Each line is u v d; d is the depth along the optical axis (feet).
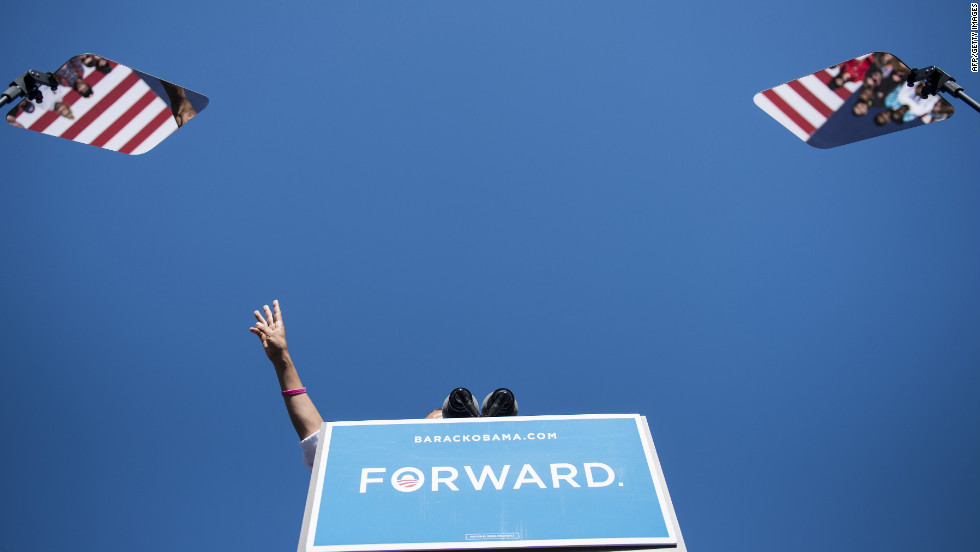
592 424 7.71
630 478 7.31
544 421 7.72
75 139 13.32
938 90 12.93
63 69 12.73
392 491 7.23
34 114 13.02
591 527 7.00
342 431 7.64
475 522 7.03
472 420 7.72
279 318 10.30
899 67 12.89
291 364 10.05
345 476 7.32
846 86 13.23
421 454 7.47
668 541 6.95
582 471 7.35
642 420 7.74
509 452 7.48
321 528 7.00
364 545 6.92
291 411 9.84
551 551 6.96
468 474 7.33
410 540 6.95
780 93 13.53
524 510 7.10
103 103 13.14
